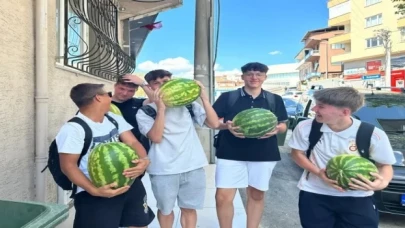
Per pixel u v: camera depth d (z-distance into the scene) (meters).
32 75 3.50
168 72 3.17
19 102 3.21
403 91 6.42
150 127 3.00
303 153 2.58
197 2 7.49
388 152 2.32
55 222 1.50
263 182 3.46
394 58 38.84
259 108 3.31
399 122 5.09
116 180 2.10
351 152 2.38
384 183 2.23
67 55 4.49
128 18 9.41
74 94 2.39
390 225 4.29
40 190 3.52
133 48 14.43
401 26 37.31
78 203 2.41
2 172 2.89
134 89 3.52
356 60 45.41
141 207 2.69
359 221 2.40
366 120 5.16
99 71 6.03
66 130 2.26
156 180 3.01
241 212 4.55
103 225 2.36
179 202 3.15
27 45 3.38
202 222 4.19
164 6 8.79
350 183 2.19
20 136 3.23
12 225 1.61
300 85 51.25
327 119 2.37
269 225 4.37
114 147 2.14
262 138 3.36
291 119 9.95
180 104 2.85
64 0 4.39
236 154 3.39
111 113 2.68
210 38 7.50
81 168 2.31
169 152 2.99
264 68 3.46
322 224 2.49
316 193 2.50
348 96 2.30
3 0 2.91
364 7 42.72
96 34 5.32
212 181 6.01
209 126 3.21
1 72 2.88
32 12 3.50
